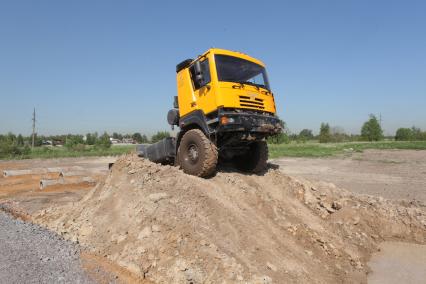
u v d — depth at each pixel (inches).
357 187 543.8
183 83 335.3
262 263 225.8
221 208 269.0
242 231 252.5
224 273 202.5
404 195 476.4
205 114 307.7
